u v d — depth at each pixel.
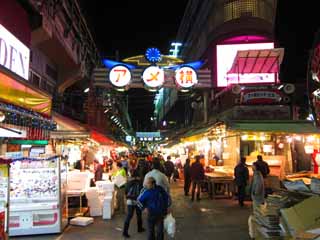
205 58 33.59
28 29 10.29
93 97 26.89
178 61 22.12
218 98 26.38
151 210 8.40
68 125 13.99
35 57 14.81
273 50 19.02
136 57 21.84
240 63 20.86
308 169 18.52
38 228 10.02
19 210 9.95
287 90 18.28
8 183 6.24
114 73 20.02
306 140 16.48
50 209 10.14
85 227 11.14
